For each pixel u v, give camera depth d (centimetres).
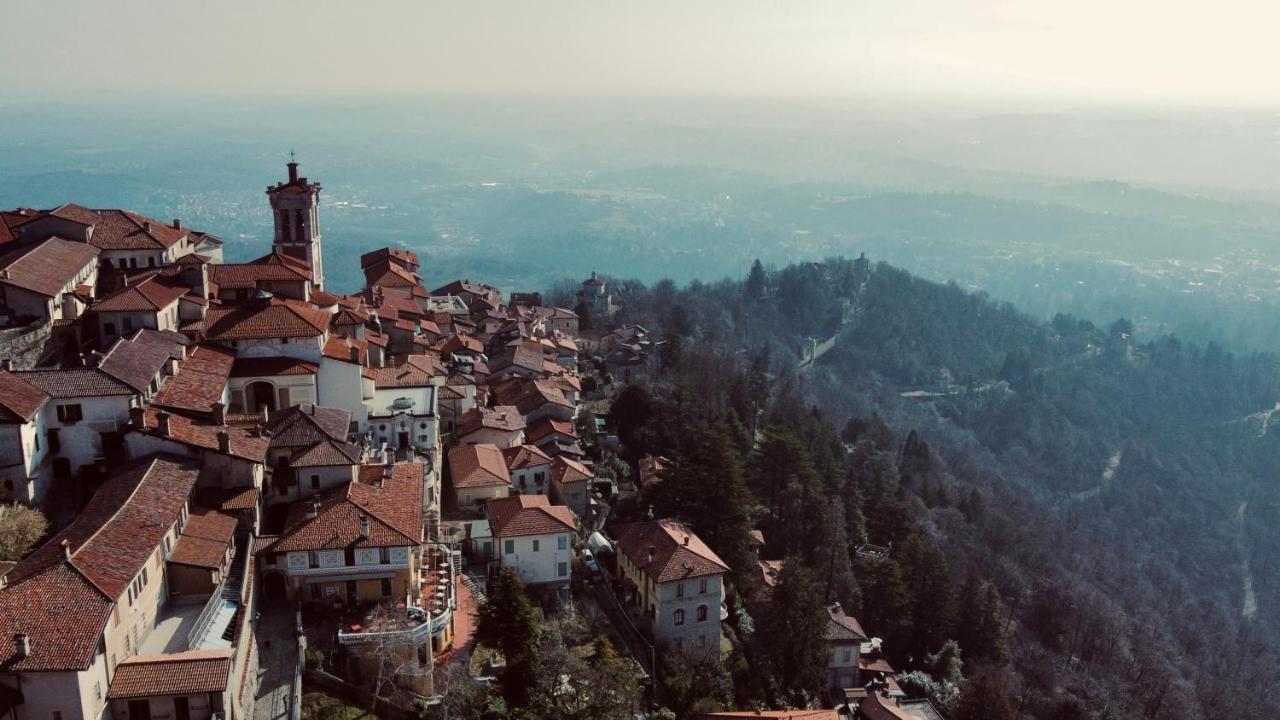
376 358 11475
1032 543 17500
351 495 7475
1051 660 12962
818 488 12619
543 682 6869
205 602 6312
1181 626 18150
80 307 9100
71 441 7156
